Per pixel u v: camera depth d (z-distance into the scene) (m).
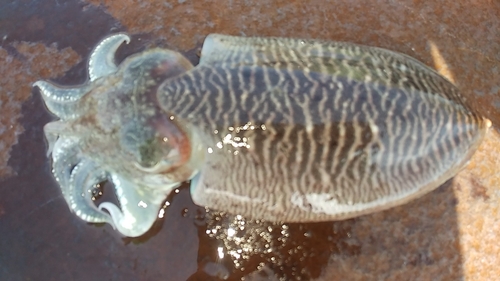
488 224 0.34
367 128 0.28
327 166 0.28
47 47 0.37
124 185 0.33
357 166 0.28
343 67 0.29
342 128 0.28
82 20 0.38
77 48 0.37
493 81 0.37
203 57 0.32
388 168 0.29
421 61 0.37
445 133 0.29
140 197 0.33
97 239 0.34
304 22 0.38
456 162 0.30
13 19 0.38
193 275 0.34
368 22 0.38
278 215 0.31
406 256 0.34
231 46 0.31
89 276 0.34
